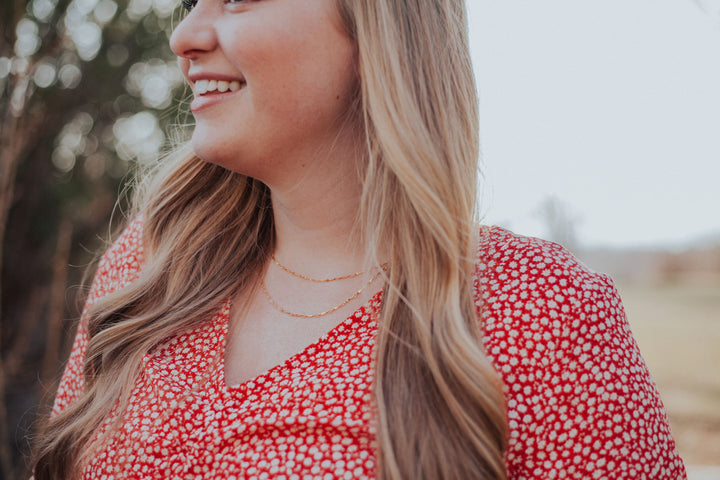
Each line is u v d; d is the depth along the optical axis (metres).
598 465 0.88
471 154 1.01
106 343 1.09
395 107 0.94
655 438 0.91
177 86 3.51
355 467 0.86
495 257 0.98
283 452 0.88
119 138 3.52
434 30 0.99
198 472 0.92
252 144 0.95
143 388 1.01
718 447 5.32
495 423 0.85
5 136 2.50
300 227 1.07
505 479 0.85
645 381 0.94
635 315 11.98
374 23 0.95
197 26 0.94
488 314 0.92
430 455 0.83
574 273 0.95
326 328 1.00
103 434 1.00
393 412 0.86
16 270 3.03
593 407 0.89
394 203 0.96
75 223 3.28
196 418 0.95
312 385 0.91
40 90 2.89
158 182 1.24
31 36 2.78
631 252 15.47
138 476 0.95
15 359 2.80
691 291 14.34
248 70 0.91
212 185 1.19
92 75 3.23
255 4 0.91
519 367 0.89
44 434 1.14
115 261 1.26
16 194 2.93
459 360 0.86
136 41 3.37
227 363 1.04
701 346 9.16
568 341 0.90
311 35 0.93
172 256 1.15
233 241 1.14
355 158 1.01
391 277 0.94
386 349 0.90
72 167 3.39
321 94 0.95
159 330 1.07
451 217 0.94
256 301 1.09
